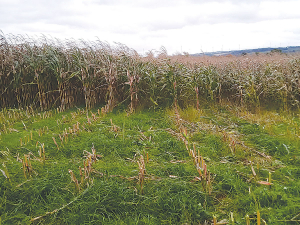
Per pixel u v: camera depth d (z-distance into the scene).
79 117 5.86
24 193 2.72
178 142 4.20
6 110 6.33
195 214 2.39
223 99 7.20
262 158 3.64
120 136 4.52
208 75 7.07
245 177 3.07
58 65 6.72
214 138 4.33
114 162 3.51
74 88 7.09
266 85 6.79
